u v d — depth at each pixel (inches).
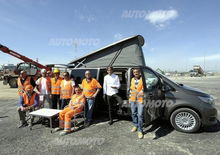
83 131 142.9
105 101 165.0
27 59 391.5
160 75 152.0
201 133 135.3
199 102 131.6
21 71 164.6
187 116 136.6
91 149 109.6
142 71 137.7
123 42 201.8
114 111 169.6
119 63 204.4
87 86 158.9
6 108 234.2
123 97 182.9
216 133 135.0
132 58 197.8
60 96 177.3
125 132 139.6
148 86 133.6
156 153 103.7
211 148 109.3
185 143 117.2
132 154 102.7
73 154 103.0
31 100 164.4
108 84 157.1
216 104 248.7
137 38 194.5
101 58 213.6
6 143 119.3
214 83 682.2
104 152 105.3
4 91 422.0
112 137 129.3
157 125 156.0
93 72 179.5
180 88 141.1
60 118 146.6
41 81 185.5
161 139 124.6
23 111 158.2
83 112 156.5
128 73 159.2
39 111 155.1
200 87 515.8
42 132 141.5
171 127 150.4
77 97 154.5
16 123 166.6
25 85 162.4
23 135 134.6
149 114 128.9
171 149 108.7
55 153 104.3
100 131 142.4
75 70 191.2
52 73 195.6
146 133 137.0
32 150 108.5
